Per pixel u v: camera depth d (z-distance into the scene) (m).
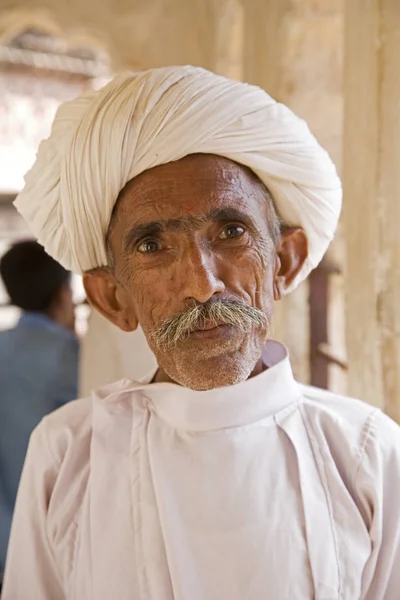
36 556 1.13
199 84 0.96
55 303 2.39
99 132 0.97
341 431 1.03
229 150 0.95
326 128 2.14
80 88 7.26
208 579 0.95
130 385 1.12
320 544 0.95
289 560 0.94
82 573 1.03
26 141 7.27
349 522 0.97
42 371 2.25
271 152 0.98
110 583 0.99
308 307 2.23
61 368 2.26
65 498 1.10
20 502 1.16
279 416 1.02
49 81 7.16
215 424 1.00
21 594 1.15
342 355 2.25
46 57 6.83
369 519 0.99
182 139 0.93
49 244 1.14
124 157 0.95
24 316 2.32
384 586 0.99
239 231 0.96
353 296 1.57
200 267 0.92
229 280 0.94
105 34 3.15
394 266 1.43
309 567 0.94
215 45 2.80
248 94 0.98
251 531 0.95
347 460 1.01
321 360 2.23
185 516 0.98
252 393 1.00
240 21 2.70
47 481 1.13
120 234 1.00
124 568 0.99
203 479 0.99
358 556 0.95
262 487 0.98
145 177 0.95
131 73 1.02
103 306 1.12
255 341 0.96
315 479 0.99
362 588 0.97
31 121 7.24
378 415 1.07
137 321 1.08
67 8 3.16
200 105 0.94
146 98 0.95
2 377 2.25
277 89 2.13
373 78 1.44
